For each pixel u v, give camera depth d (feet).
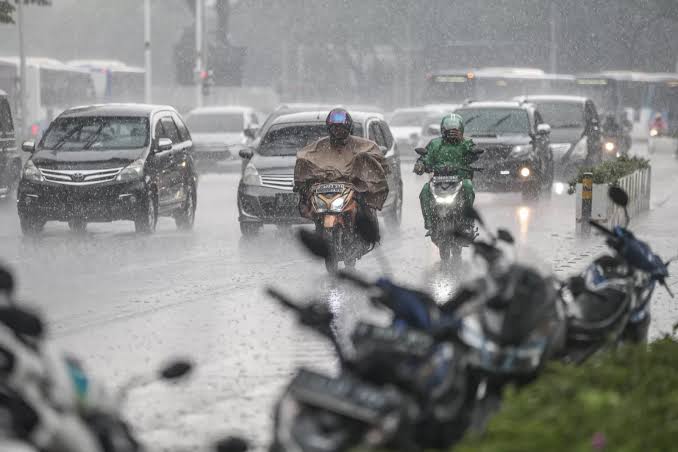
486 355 51.34
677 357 63.31
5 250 157.38
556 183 294.25
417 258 146.30
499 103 247.29
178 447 60.49
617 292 64.85
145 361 83.20
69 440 42.24
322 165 130.11
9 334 43.68
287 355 84.94
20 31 418.51
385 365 44.78
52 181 175.32
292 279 127.44
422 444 46.78
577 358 61.87
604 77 502.38
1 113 241.76
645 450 48.32
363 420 42.47
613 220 174.70
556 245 155.94
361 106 427.74
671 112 604.49
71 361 46.01
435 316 48.47
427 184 138.41
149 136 183.21
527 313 52.29
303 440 43.06
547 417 49.90
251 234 173.37
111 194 174.50
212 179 325.01
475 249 56.24
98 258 147.74
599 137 301.84
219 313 104.27
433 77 483.10
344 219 127.75
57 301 111.65
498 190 234.38
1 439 43.45
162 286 122.01
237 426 64.75
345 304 108.68
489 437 48.67
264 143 178.19
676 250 151.74
